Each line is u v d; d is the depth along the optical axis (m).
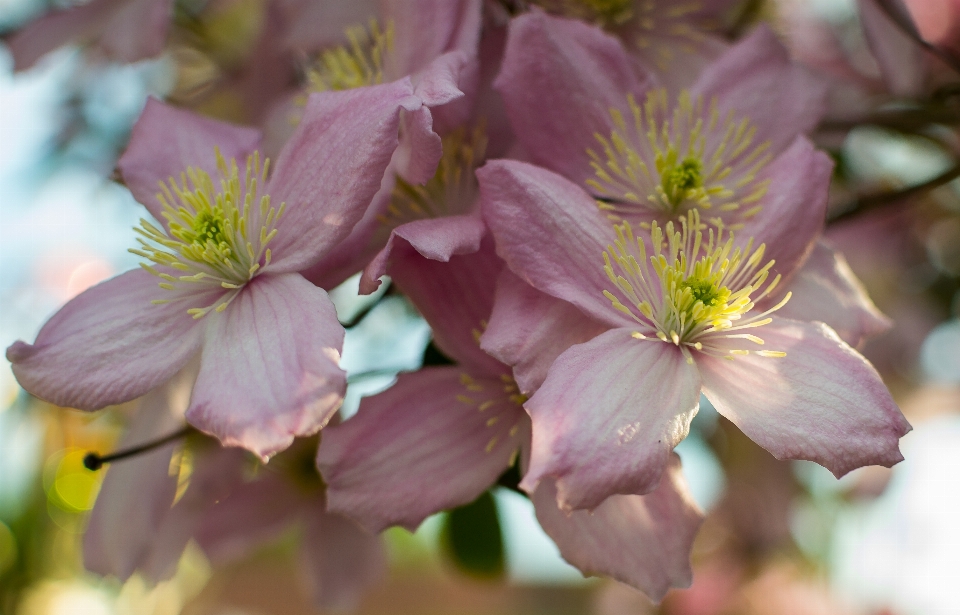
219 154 0.29
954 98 0.33
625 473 0.26
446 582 0.61
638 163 0.28
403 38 0.29
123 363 0.28
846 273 0.29
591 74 0.29
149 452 0.31
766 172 0.29
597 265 0.27
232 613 0.42
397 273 0.28
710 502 0.42
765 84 0.29
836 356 0.27
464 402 0.28
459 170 0.29
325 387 0.26
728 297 0.27
